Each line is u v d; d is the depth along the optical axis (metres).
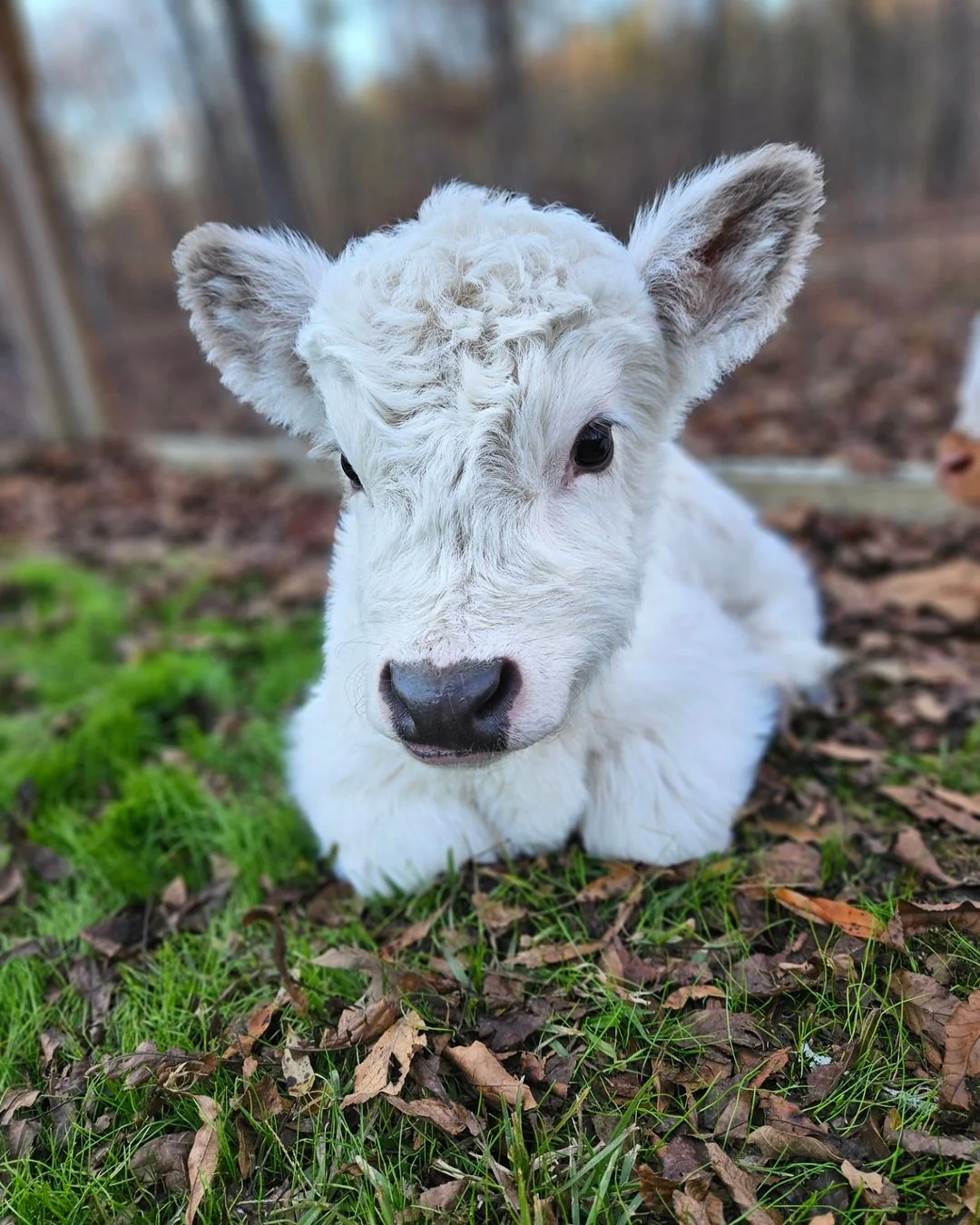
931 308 2.41
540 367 0.34
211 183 5.62
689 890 0.45
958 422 0.71
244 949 0.46
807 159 0.38
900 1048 0.36
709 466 1.03
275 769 0.61
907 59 6.90
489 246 0.36
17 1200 0.34
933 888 0.44
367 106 6.39
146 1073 0.38
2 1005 0.44
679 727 0.47
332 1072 0.37
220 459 1.38
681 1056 0.37
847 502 0.96
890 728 0.59
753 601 0.63
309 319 0.39
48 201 1.54
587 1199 0.32
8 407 1.77
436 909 0.46
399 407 0.34
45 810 0.58
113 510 1.25
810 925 0.42
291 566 0.98
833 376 1.72
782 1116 0.34
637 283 0.38
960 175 6.60
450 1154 0.34
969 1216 0.30
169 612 0.89
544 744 0.43
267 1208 0.33
